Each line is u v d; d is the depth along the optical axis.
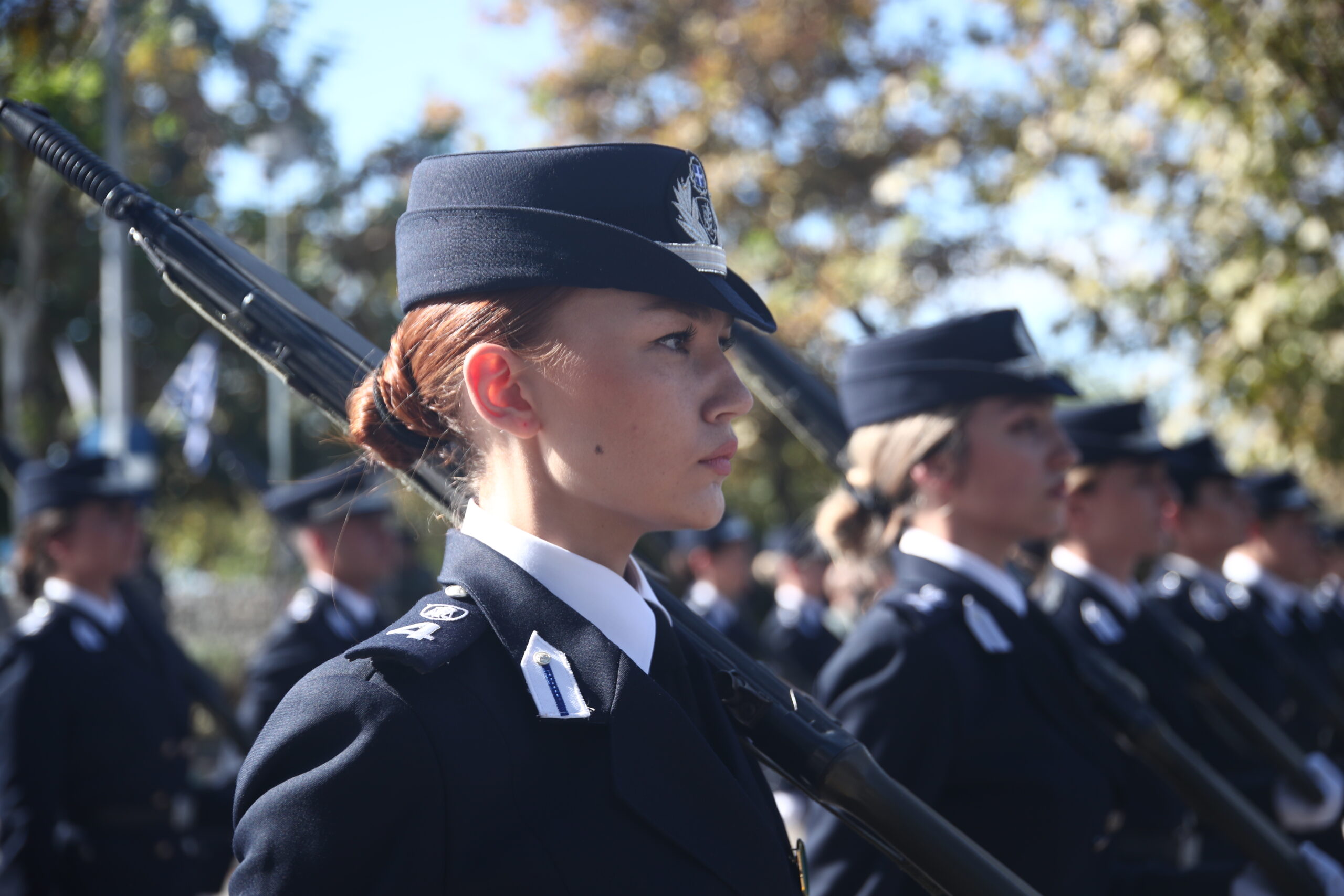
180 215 1.68
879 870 2.30
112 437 11.18
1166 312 7.88
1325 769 3.62
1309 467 8.11
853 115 15.95
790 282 14.64
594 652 1.37
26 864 4.23
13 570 4.83
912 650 2.42
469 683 1.32
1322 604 8.02
